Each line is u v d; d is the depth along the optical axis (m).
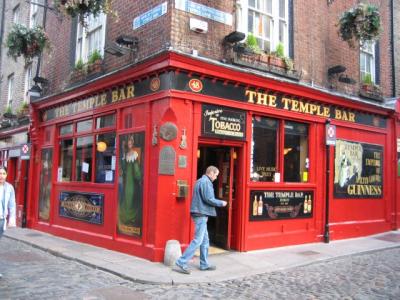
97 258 8.62
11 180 16.20
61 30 13.09
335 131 11.26
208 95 8.80
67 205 11.69
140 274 7.26
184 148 8.46
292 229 10.34
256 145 9.80
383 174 12.94
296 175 10.66
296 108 10.48
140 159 9.00
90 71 11.09
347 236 11.55
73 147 11.84
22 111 15.05
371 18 10.99
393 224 13.10
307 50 11.13
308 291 6.52
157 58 8.37
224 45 9.30
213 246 9.85
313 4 11.44
